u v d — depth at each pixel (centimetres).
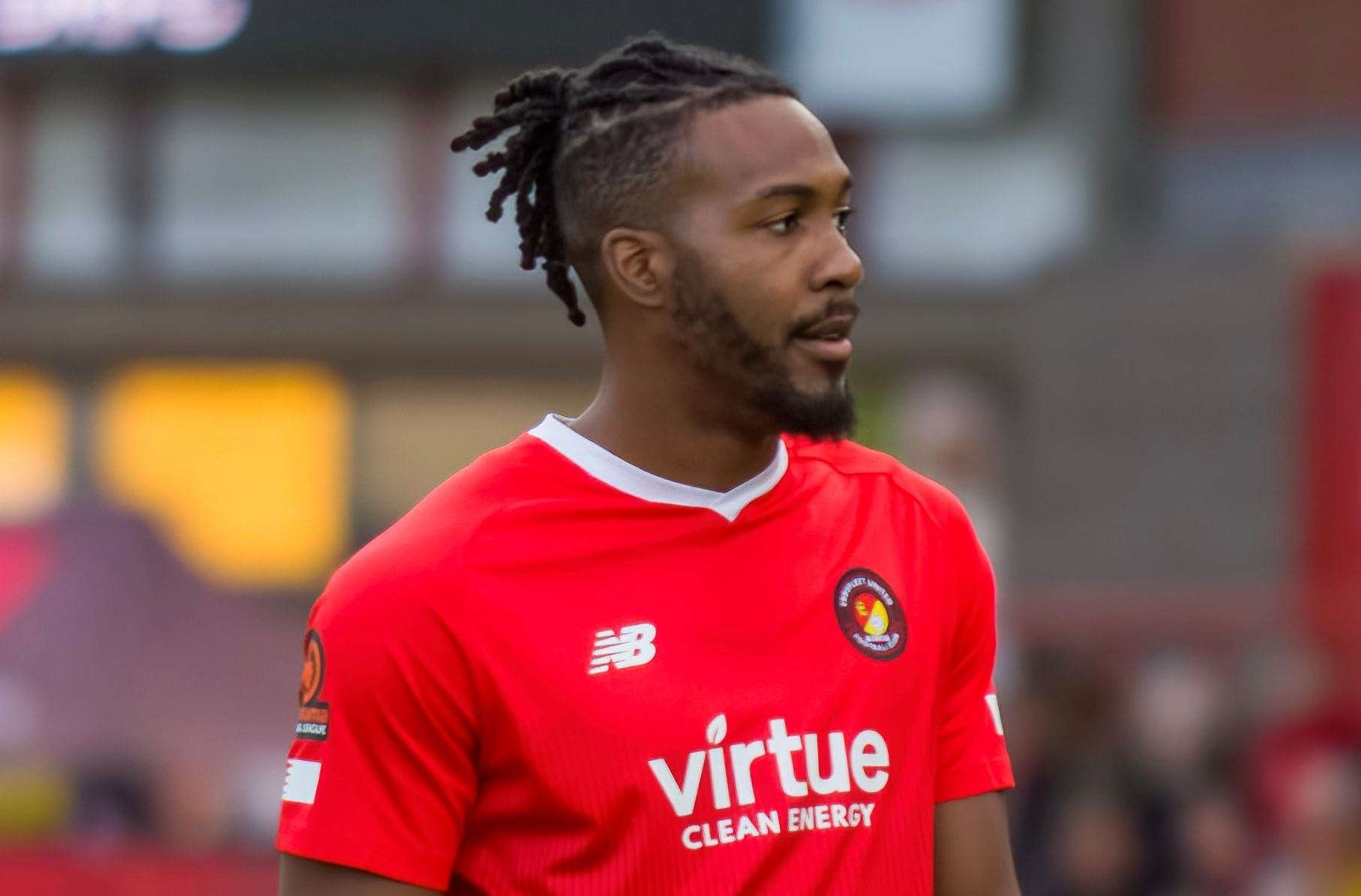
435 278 3588
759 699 554
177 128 3622
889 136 3466
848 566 581
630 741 546
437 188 3584
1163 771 1538
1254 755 1544
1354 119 3269
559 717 549
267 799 1645
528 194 616
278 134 3612
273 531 3591
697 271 557
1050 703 1580
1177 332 3170
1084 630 1609
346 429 3584
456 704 556
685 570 566
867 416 3428
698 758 546
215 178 3619
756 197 552
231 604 1698
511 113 600
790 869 545
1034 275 3353
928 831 575
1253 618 1583
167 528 1722
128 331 3588
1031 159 3447
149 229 3628
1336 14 3266
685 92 564
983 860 607
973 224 3459
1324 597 1570
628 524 569
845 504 596
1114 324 3228
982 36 3391
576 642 555
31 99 3619
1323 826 1485
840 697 562
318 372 3591
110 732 1636
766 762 549
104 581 1667
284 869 577
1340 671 1555
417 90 3578
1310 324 3102
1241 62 3319
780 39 3384
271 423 3594
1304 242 3125
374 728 560
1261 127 3312
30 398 3606
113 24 3453
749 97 563
